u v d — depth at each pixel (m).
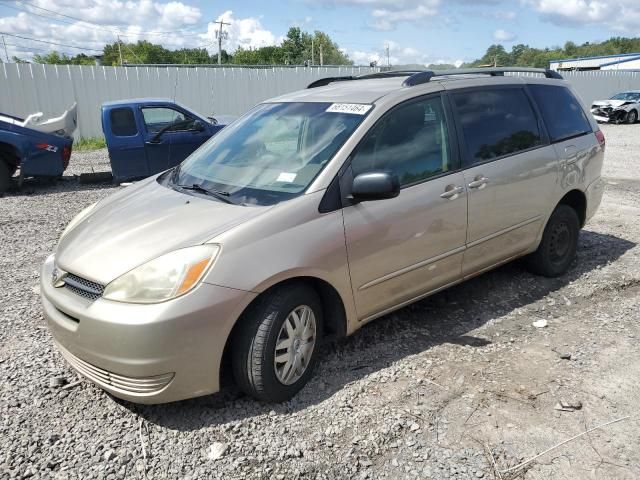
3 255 6.24
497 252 4.46
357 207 3.41
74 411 3.16
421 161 3.83
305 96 4.27
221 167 3.87
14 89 16.09
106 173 11.36
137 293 2.79
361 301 3.52
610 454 2.80
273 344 3.07
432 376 3.52
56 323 3.04
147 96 18.50
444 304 4.63
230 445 2.89
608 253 5.94
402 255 3.67
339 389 3.39
